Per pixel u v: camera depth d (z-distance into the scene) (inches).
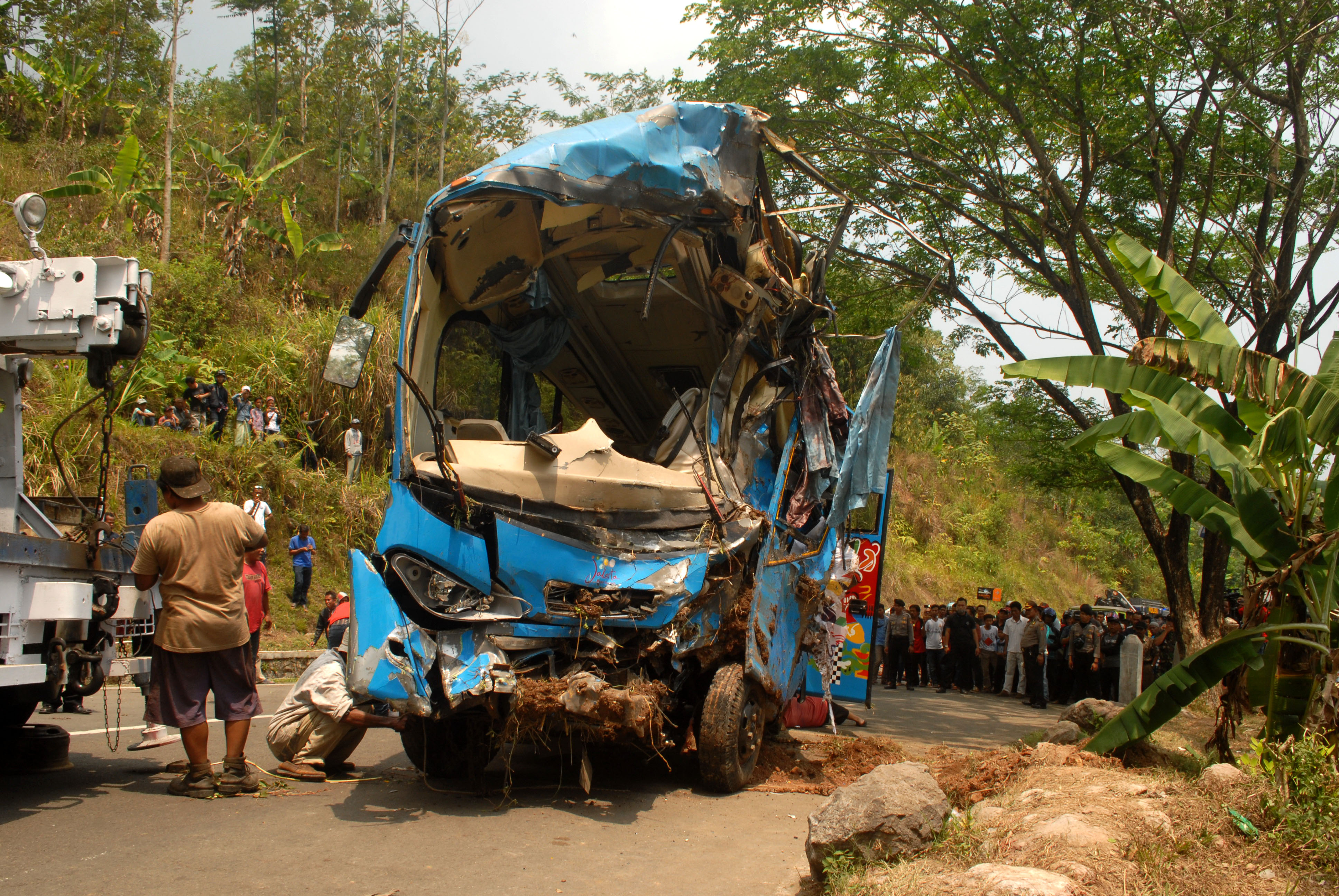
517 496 222.8
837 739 347.3
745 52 552.1
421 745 246.4
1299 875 155.1
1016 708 607.5
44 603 199.9
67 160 1028.5
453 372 260.8
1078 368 285.1
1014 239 619.8
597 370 331.3
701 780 244.4
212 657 223.3
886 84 551.2
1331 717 222.1
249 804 216.2
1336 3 477.4
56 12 1333.7
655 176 243.0
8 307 210.4
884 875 151.7
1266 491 264.8
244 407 693.3
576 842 193.2
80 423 573.9
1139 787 193.9
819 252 295.1
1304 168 510.6
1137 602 1385.3
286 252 1055.6
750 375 278.8
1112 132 528.4
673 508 241.0
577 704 205.5
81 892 154.3
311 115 1471.5
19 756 241.4
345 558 676.7
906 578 1216.2
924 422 1720.0
